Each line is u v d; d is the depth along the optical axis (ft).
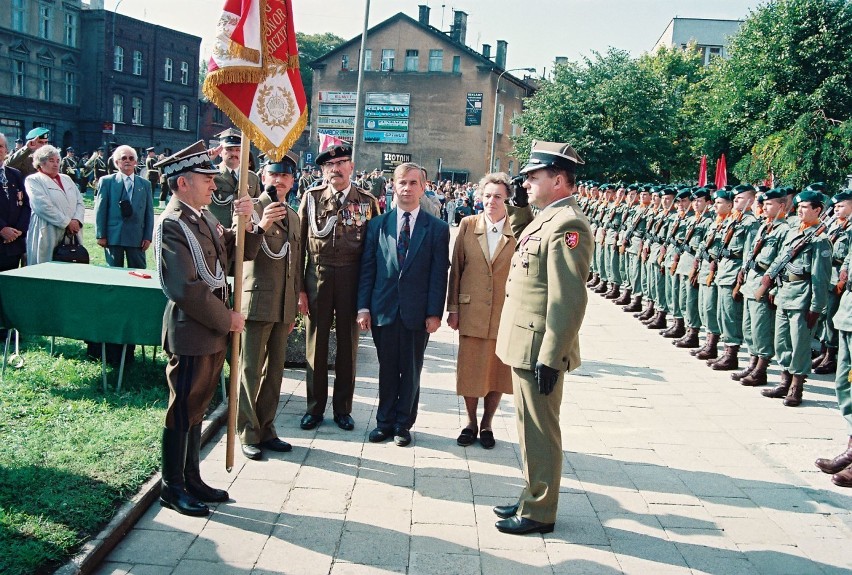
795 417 21.63
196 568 11.78
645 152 88.07
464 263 17.70
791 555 13.20
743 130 63.67
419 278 17.42
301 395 21.27
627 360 28.68
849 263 18.56
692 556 13.01
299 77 15.39
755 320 25.00
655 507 14.99
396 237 17.49
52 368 20.21
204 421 17.84
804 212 22.61
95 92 140.67
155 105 152.35
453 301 17.84
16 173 24.36
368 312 17.71
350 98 140.05
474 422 18.29
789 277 22.86
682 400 23.04
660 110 87.51
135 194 25.84
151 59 150.10
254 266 16.24
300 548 12.59
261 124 14.42
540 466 13.44
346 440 17.88
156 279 19.98
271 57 14.61
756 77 62.23
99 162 88.94
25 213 24.39
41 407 17.39
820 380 26.55
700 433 19.83
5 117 126.31
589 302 44.29
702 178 47.42
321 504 14.32
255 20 14.12
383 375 17.89
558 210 13.29
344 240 17.80
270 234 16.19
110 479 13.85
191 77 160.35
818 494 16.05
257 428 16.51
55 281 18.47
